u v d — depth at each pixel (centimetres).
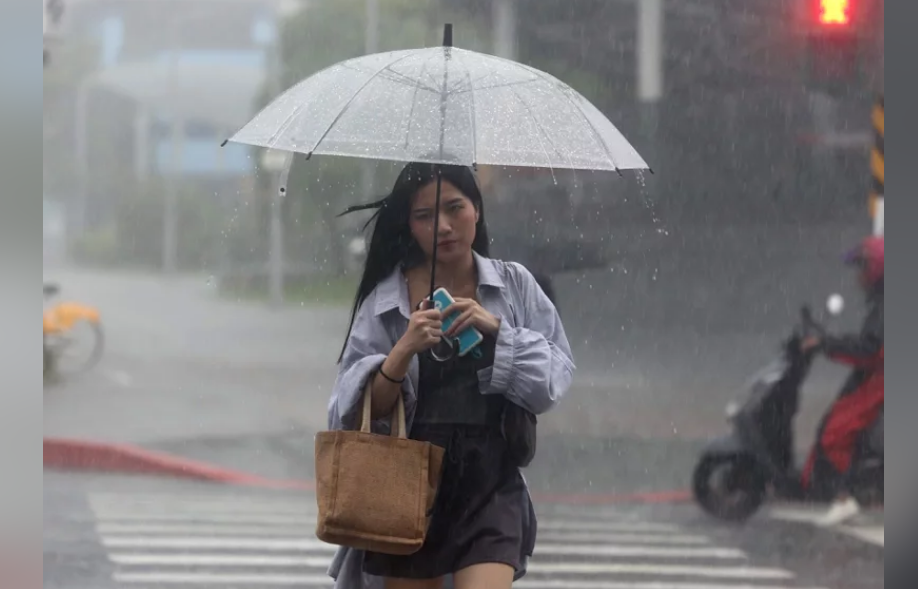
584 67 3578
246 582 1479
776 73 3388
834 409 1791
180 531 1730
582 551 1642
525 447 868
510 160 830
